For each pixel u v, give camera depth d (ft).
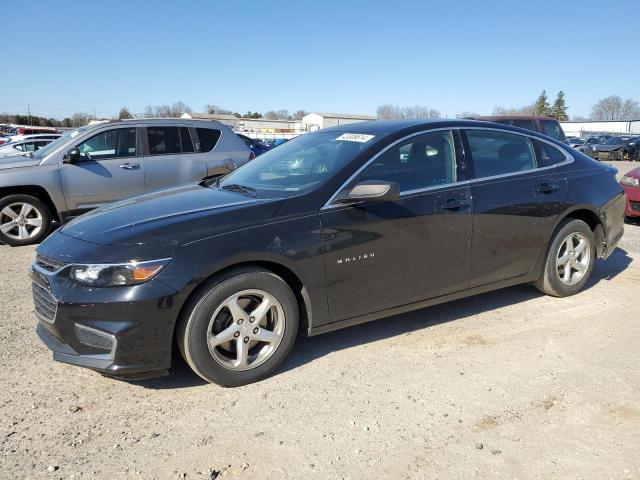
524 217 13.87
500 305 15.03
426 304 12.80
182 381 10.90
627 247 22.08
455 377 10.93
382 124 13.56
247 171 14.07
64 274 9.75
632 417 9.41
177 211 10.89
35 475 8.04
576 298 15.55
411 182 12.33
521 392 10.32
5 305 15.48
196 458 8.42
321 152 12.95
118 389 10.59
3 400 10.16
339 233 11.14
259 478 7.95
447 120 13.62
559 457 8.36
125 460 8.39
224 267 10.04
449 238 12.64
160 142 26.71
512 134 14.47
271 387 10.61
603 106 350.02
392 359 11.76
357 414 9.62
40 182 23.97
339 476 7.98
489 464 8.21
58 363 11.71
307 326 11.36
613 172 16.57
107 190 25.38
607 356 11.80
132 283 9.43
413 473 8.03
